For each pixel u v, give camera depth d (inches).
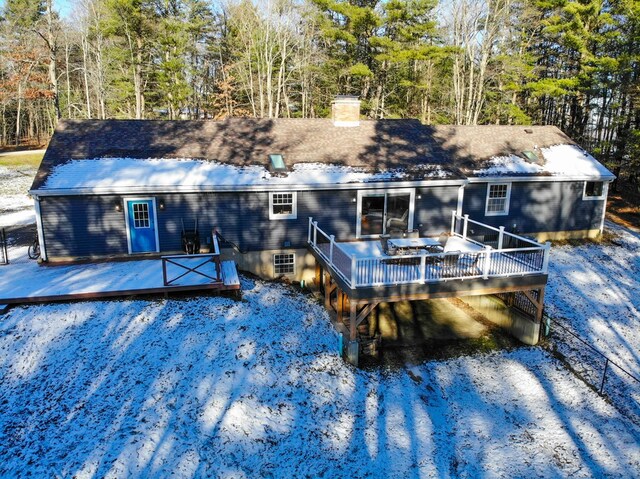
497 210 743.1
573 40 1104.8
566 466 350.3
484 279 481.7
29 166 1306.6
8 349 380.5
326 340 479.8
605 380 468.1
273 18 1427.2
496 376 460.8
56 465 291.0
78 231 548.4
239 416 351.9
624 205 1056.2
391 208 635.5
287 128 703.7
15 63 1525.6
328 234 620.7
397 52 1212.5
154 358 391.2
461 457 355.3
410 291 464.4
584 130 1352.1
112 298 465.1
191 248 572.7
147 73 1489.9
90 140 612.4
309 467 328.2
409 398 418.9
